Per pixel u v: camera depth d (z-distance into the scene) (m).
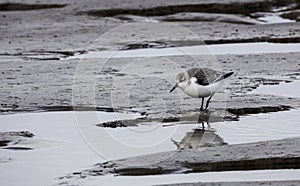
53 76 18.88
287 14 27.52
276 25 25.75
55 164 11.39
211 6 28.17
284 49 22.16
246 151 11.48
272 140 12.21
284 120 14.02
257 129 13.33
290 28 25.03
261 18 27.44
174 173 10.71
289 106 15.06
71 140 12.83
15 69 19.95
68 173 10.89
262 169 10.91
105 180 10.48
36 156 11.85
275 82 17.52
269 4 28.33
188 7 28.17
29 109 15.21
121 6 28.80
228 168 10.89
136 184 10.22
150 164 11.09
